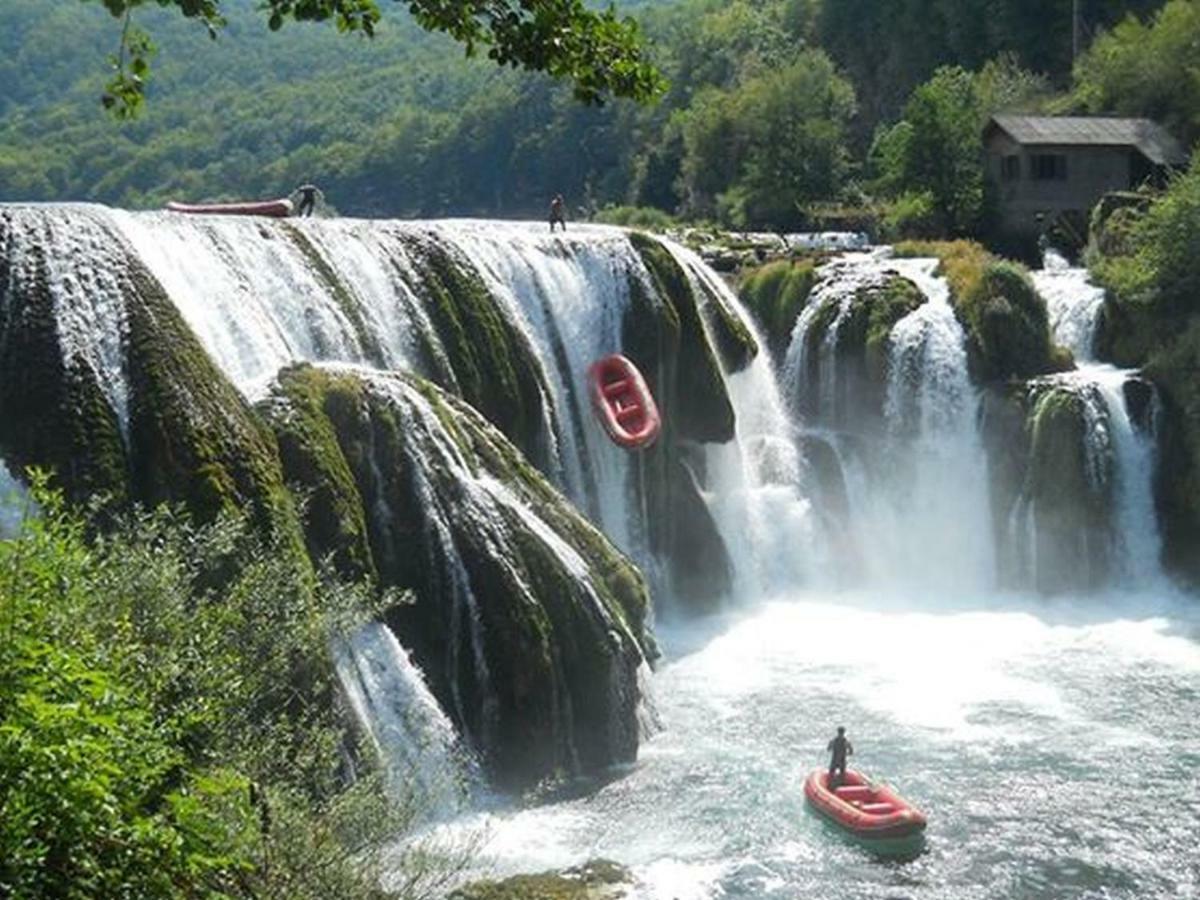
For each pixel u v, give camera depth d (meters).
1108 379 45.75
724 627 40.97
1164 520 44.97
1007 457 45.84
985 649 38.34
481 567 29.59
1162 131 65.25
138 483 27.39
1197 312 46.78
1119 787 28.56
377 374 31.59
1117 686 34.84
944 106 67.75
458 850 23.64
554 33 11.97
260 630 18.52
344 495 28.80
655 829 26.52
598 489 41.56
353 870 15.97
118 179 199.50
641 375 42.66
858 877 24.69
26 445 27.31
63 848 10.55
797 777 29.03
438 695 28.83
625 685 30.66
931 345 47.34
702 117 92.00
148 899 10.98
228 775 13.52
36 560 12.66
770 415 47.84
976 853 25.66
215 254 34.09
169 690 15.73
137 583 16.62
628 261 43.59
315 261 36.19
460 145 163.62
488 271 40.34
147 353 28.55
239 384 30.80
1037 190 64.38
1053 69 90.38
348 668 26.03
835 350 48.59
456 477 30.52
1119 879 24.70
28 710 10.70
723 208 84.31
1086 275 52.00
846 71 104.19
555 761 29.05
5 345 28.42
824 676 35.97
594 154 135.88
